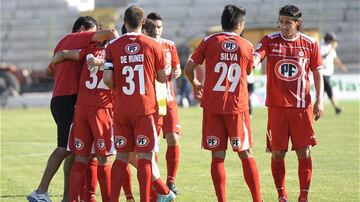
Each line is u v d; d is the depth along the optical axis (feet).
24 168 142.10
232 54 94.17
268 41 99.35
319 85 98.68
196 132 207.62
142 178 91.66
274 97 99.04
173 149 114.73
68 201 102.06
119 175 92.68
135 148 92.48
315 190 113.29
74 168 97.14
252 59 95.66
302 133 98.89
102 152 96.37
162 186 98.22
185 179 125.90
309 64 99.14
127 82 91.86
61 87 100.37
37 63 426.51
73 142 98.48
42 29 442.50
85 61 98.78
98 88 96.68
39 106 359.25
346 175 127.24
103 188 97.14
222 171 94.79
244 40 95.35
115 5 451.94
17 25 449.06
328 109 283.59
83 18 104.99
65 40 101.24
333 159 146.51
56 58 100.12
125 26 95.86
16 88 361.92
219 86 94.22
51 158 100.68
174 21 426.92
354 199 105.81
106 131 96.58
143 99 91.50
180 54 378.32
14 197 111.14
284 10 98.02
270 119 99.91
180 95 335.88
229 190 114.73
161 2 440.04
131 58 91.97
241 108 94.27
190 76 97.14
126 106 91.86
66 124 100.17
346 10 415.85
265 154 156.25
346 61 396.16
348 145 168.76
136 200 107.76
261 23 408.67
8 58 431.02
